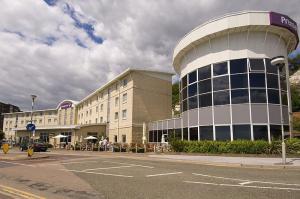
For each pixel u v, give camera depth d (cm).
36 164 1700
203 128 2470
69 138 5016
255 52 2320
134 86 3831
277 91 2291
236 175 1142
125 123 3934
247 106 2242
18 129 6269
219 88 2389
